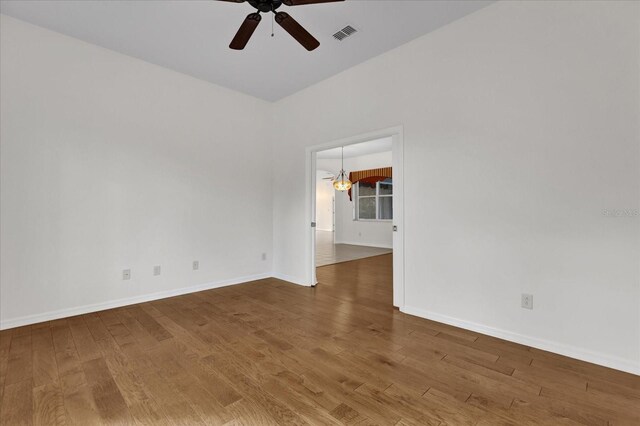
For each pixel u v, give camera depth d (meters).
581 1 2.12
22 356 2.15
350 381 1.85
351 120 3.60
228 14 2.63
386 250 7.83
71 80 2.98
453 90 2.75
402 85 3.12
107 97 3.19
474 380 1.87
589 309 2.10
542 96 2.28
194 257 3.86
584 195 2.12
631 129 1.95
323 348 2.30
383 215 8.59
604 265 2.04
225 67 3.60
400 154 3.13
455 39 2.73
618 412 1.57
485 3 2.51
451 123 2.77
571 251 2.17
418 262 3.01
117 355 2.17
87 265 3.06
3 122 2.63
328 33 2.91
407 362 2.09
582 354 2.12
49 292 2.85
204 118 3.95
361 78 3.50
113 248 3.22
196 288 3.88
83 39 3.02
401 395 1.72
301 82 4.01
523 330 2.37
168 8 2.55
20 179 2.71
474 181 2.63
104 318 2.92
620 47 1.98
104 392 1.73
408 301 3.09
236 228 4.30
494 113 2.51
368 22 2.74
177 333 2.56
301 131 4.27
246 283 4.33
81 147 3.03
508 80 2.44
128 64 3.34
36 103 2.79
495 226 2.51
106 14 2.63
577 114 2.14
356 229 9.09
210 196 4.02
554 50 2.23
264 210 4.64
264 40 3.03
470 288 2.66
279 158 4.64
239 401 1.66
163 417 1.53
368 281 4.47
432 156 2.90
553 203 2.24
